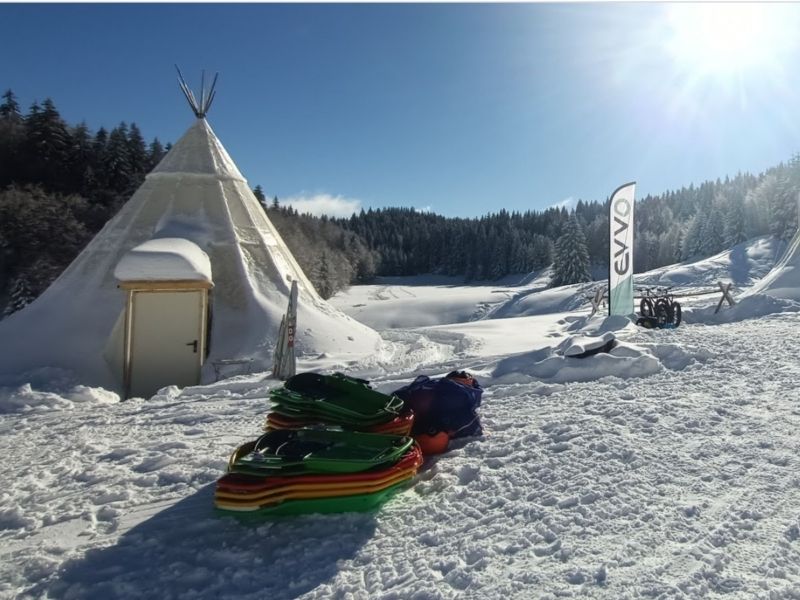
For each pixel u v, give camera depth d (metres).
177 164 13.38
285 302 12.12
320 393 4.57
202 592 2.80
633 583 2.46
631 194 13.29
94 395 8.95
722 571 2.51
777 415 4.72
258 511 3.41
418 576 2.75
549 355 7.47
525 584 2.55
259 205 14.31
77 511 3.86
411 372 7.89
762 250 48.44
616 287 13.52
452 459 4.36
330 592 2.69
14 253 37.62
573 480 3.69
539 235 96.75
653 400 5.45
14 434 6.29
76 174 55.94
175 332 10.64
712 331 10.10
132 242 12.31
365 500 3.49
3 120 56.22
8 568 3.11
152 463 4.75
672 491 3.40
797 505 3.11
